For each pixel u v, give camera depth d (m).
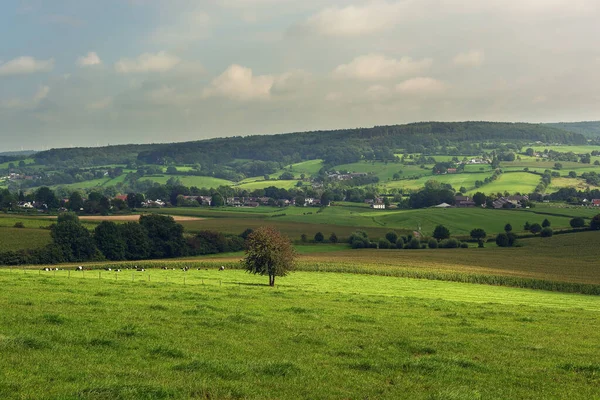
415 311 47.06
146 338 28.19
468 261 127.94
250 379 21.95
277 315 39.41
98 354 24.28
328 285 79.50
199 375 21.98
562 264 125.88
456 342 32.16
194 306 40.66
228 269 109.81
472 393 21.53
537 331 38.72
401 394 21.23
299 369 23.66
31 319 30.64
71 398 17.80
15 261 127.38
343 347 29.39
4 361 21.80
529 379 24.64
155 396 18.84
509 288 92.94
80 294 45.03
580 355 30.53
